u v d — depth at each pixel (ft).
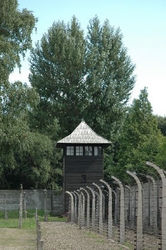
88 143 237.04
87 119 302.66
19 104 202.69
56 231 149.48
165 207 79.00
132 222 134.51
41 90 305.32
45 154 279.28
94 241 115.96
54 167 290.97
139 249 91.30
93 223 149.18
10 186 291.99
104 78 308.19
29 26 210.18
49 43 307.37
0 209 257.75
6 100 200.64
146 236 115.03
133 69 316.40
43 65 305.73
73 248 100.99
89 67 303.48
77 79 303.68
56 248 101.40
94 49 306.14
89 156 239.09
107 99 302.66
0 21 205.26
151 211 123.03
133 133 287.89
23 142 201.57
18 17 207.82
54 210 265.34
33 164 282.77
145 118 289.94
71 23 314.14
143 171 248.11
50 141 279.08
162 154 211.20
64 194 235.40
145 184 130.00
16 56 199.82
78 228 162.20
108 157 311.68
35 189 285.23
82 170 237.45
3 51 197.88
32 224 181.68
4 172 286.46
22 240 121.49
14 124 201.87
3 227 168.45
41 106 305.32
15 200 261.44
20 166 283.59
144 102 291.99
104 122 301.84
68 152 239.50
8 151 202.08
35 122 305.32
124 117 304.50
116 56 311.47
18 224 180.55
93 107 305.12
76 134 242.78
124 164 283.38
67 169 237.45
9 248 103.60
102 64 305.32
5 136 196.95
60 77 303.27
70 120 303.89
